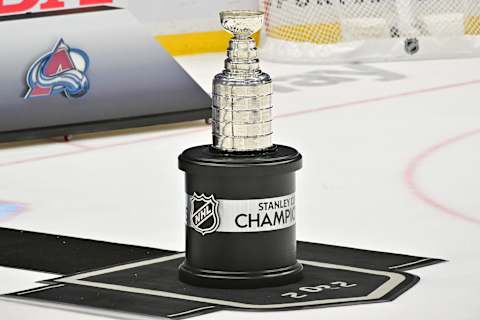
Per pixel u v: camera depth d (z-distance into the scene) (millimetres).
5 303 4105
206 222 4082
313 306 3959
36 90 7363
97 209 5672
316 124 7883
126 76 7645
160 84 7754
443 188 5992
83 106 7508
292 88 9406
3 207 5750
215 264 4113
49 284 4328
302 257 4621
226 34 11734
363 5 10727
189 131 7766
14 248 4926
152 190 6059
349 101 8750
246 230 4059
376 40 10734
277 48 10922
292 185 4125
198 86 7898
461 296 4168
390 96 8922
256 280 4098
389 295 4113
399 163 6621
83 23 7531
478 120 7883
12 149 7273
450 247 4887
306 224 5301
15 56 7320
